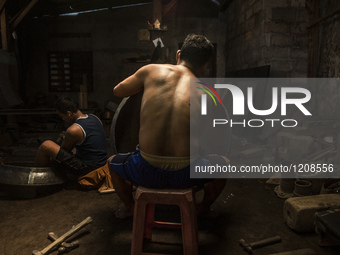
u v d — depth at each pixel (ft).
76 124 9.67
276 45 17.67
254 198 9.50
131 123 7.65
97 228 7.45
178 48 28.94
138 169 5.90
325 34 15.66
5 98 18.92
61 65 29.63
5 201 9.12
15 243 6.68
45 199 9.32
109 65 29.66
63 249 6.27
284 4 17.54
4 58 19.38
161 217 8.07
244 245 6.48
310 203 7.27
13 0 23.27
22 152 15.35
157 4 19.62
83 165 9.80
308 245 6.64
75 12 28.84
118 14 29.09
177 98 5.72
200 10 28.73
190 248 5.52
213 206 8.87
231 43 26.58
